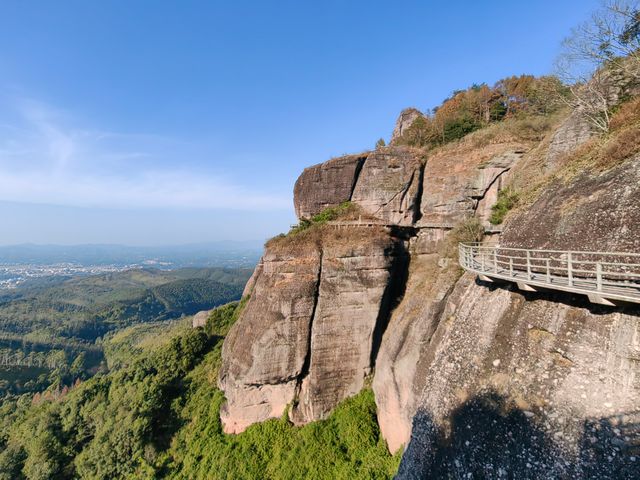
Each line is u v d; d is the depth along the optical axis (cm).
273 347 2469
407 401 2102
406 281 2794
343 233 2623
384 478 1997
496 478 1156
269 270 2619
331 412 2445
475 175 2716
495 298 1630
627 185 1356
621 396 1002
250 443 2417
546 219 1711
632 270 1200
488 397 1352
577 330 1201
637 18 2156
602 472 934
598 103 2186
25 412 4184
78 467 2781
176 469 2488
